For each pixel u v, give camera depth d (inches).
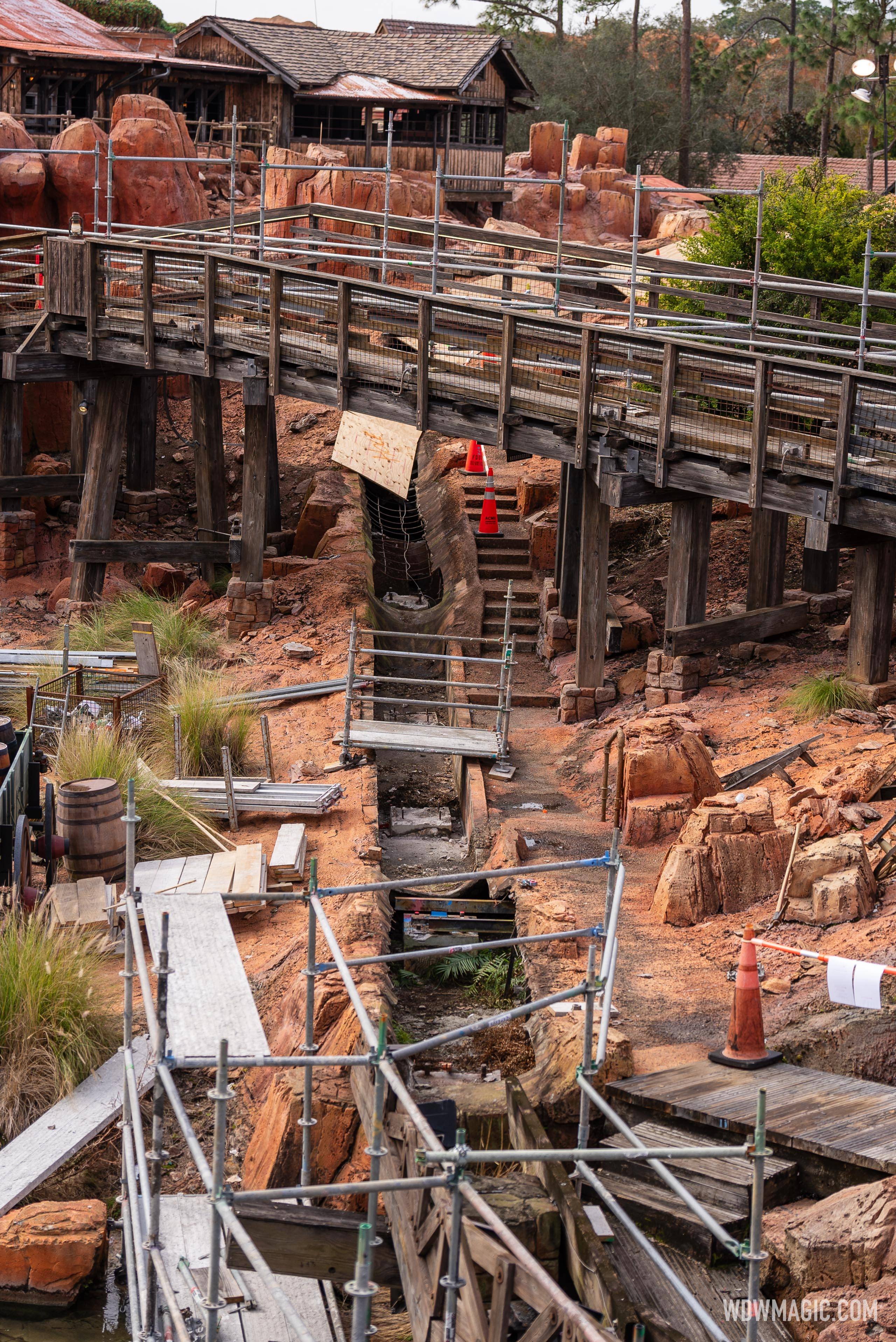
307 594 869.8
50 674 686.5
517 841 523.2
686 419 612.4
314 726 677.9
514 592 862.5
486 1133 344.5
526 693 748.6
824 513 571.2
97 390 909.8
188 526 1099.3
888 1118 313.9
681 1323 265.3
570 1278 266.1
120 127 1241.4
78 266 869.2
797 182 1017.5
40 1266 329.7
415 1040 419.5
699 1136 318.0
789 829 471.2
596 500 676.7
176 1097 259.0
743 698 645.3
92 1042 404.5
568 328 652.1
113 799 507.5
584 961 424.8
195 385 987.9
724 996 399.2
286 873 511.2
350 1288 199.2
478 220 1614.2
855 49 2004.2
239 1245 237.5
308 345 782.5
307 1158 325.4
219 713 637.3
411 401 743.1
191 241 1007.6
